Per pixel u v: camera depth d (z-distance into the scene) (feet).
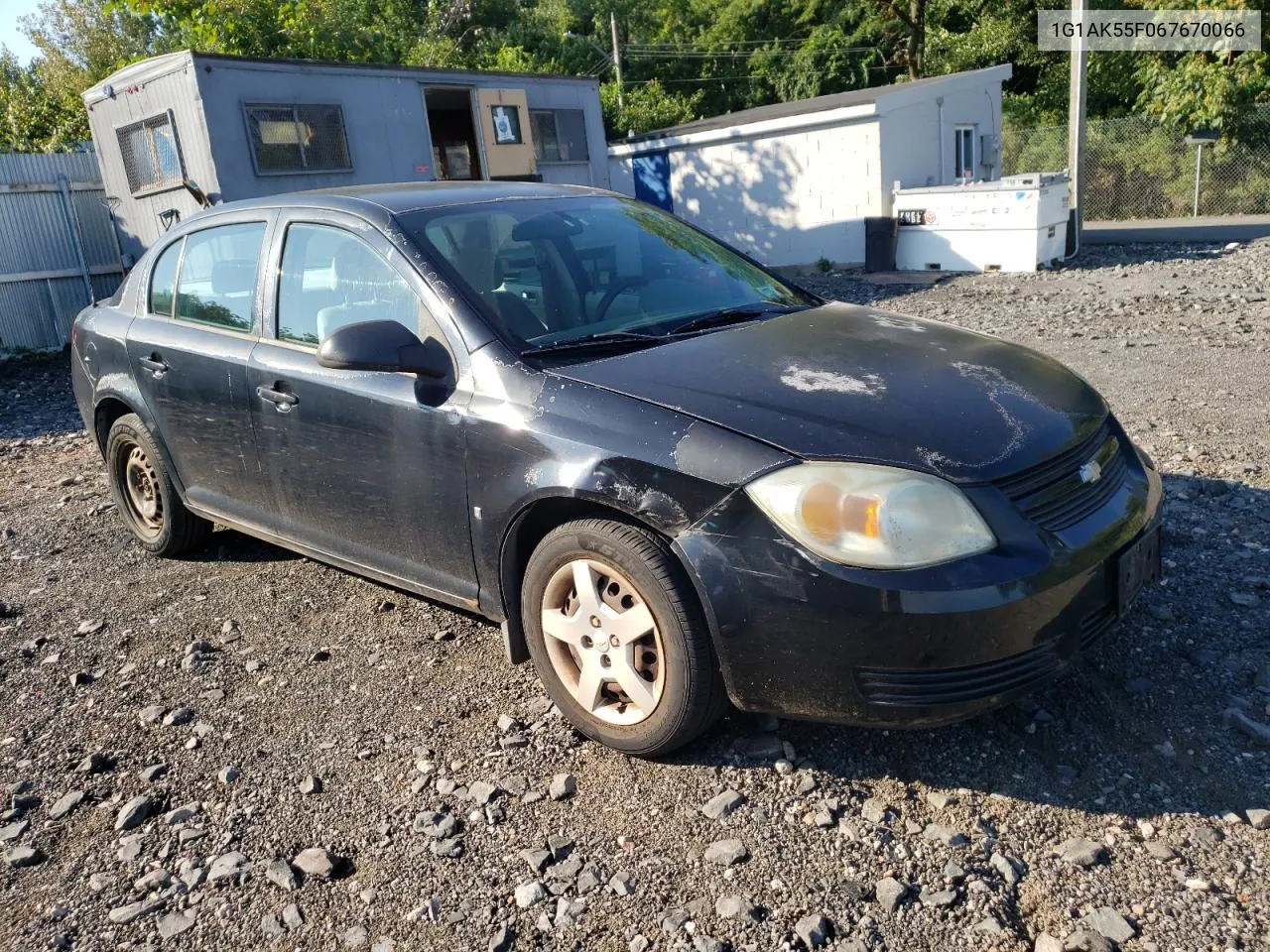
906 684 8.21
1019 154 87.25
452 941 7.67
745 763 9.53
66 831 9.41
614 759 9.82
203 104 36.50
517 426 9.86
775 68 136.36
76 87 93.09
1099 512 9.14
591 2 157.38
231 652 12.84
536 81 49.29
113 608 14.55
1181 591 12.05
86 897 8.48
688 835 8.61
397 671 11.95
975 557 8.16
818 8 137.39
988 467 8.52
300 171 39.78
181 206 39.81
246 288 13.32
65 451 26.35
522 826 8.93
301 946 7.76
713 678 9.05
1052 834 8.27
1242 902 7.37
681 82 148.05
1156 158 79.87
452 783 9.62
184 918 8.14
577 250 12.19
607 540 9.23
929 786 8.99
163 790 9.91
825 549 8.23
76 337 16.62
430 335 10.93
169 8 58.13
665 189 62.44
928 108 54.95
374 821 9.18
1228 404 19.97
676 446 8.94
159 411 14.69
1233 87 73.05
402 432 10.94
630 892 8.01
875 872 8.00
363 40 66.28
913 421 8.86
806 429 8.75
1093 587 8.74
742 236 59.31
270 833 9.13
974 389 9.62
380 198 12.40
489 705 11.02
